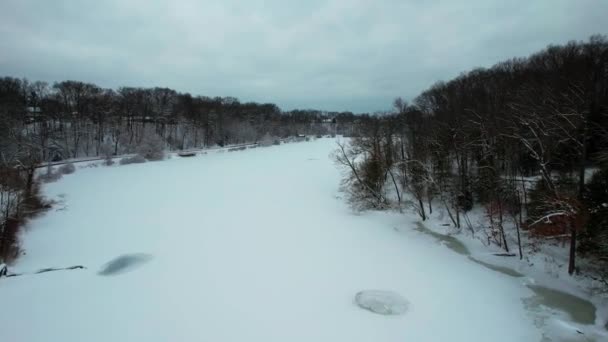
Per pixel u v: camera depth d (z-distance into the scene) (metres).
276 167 65.00
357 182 36.34
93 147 81.94
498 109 31.23
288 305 17.06
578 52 43.88
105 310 16.45
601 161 20.06
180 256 23.02
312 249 24.31
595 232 18.36
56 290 18.20
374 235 27.31
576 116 19.92
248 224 30.09
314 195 41.75
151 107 106.00
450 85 64.88
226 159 77.44
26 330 14.84
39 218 30.91
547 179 20.28
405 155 45.41
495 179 25.97
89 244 25.14
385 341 14.39
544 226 20.95
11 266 21.11
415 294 18.06
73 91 89.75
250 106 162.75
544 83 31.27
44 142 65.44
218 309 16.69
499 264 21.59
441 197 29.56
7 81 85.38
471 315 16.16
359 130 51.41
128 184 47.97
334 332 14.95
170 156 79.06
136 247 24.61
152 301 17.33
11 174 28.94
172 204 37.06
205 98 155.12
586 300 17.12
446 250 24.25
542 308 16.72
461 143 30.23
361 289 18.59
